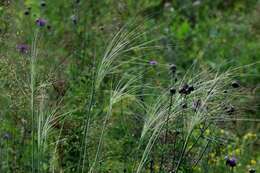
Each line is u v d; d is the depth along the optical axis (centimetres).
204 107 815
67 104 987
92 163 891
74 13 1316
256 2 1745
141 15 1465
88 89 1030
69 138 943
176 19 1625
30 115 961
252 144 1141
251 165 1093
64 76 1100
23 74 951
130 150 968
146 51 1298
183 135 880
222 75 841
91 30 1283
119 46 830
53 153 898
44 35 1284
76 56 1195
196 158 951
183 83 854
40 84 884
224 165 994
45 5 1362
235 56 1465
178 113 835
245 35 1582
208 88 830
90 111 887
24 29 1257
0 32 1081
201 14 1692
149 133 934
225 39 1545
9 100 962
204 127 924
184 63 1418
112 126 1002
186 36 1545
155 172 898
